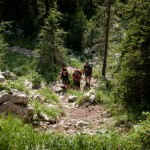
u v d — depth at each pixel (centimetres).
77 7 4866
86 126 1281
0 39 2606
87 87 2527
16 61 3158
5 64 2966
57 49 3086
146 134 738
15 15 4753
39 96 1655
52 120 1328
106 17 2814
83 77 2908
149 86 1371
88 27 4059
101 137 861
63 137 834
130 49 1422
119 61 1798
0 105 1184
